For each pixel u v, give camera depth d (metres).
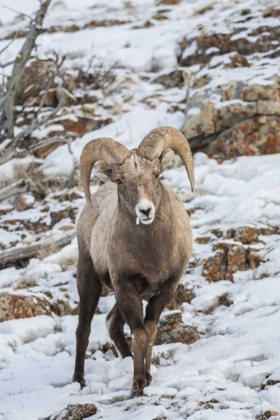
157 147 27.11
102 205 31.92
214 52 68.25
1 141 58.78
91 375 29.53
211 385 24.83
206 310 36.38
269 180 49.03
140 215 25.56
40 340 34.69
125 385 26.98
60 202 52.69
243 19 70.31
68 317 37.50
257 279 37.94
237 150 55.06
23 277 41.22
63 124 61.56
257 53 66.25
